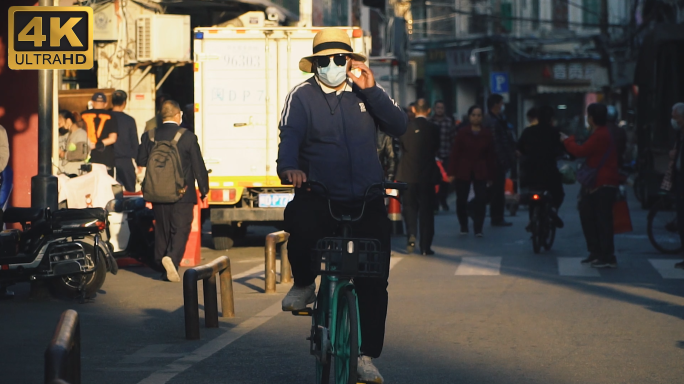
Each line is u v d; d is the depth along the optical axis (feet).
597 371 30.32
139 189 77.71
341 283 24.73
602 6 211.82
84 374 30.17
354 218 25.12
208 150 65.92
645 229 79.41
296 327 38.29
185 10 102.53
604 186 55.62
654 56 97.81
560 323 38.47
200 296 46.70
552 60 242.78
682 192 56.29
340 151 25.44
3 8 64.44
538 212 63.05
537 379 29.32
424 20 244.63
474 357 32.42
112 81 98.73
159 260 52.06
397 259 60.34
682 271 54.49
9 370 31.09
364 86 25.27
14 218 45.32
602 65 221.05
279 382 29.07
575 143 56.59
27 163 65.77
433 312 41.14
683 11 127.24
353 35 65.41
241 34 65.72
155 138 51.34
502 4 244.83
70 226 44.70
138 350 34.06
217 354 33.17
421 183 62.03
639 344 34.42
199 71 65.82
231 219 64.95
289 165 24.66
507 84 186.91
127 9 98.07
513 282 50.16
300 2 97.35
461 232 76.54
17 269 44.09
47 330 38.29
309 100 25.70
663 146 96.22
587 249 63.16
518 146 64.59
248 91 65.82
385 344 34.60
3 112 65.57
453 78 247.29
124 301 45.32
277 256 63.98
